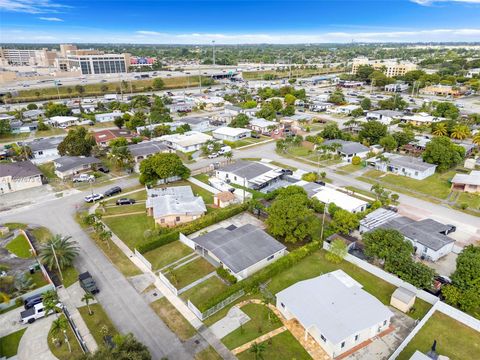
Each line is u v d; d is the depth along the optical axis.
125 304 44.94
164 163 79.62
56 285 48.50
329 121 148.62
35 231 62.56
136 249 54.75
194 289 47.62
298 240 59.53
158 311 43.69
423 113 146.62
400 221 60.94
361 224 61.16
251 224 62.25
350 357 36.81
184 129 128.88
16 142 118.44
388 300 45.31
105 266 52.72
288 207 57.22
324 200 69.81
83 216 66.81
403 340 39.06
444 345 38.22
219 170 85.81
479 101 187.25
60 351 38.06
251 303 44.88
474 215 67.94
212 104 183.75
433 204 72.62
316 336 38.69
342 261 53.84
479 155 102.06
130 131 130.00
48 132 132.50
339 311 39.78
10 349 38.34
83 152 98.62
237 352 37.56
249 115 155.75
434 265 53.09
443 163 88.81
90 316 42.88
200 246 54.59
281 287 47.72
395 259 47.91
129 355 30.92
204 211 66.06
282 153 106.81
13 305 45.06
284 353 37.28
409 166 87.06
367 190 79.50
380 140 105.62
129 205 72.38
